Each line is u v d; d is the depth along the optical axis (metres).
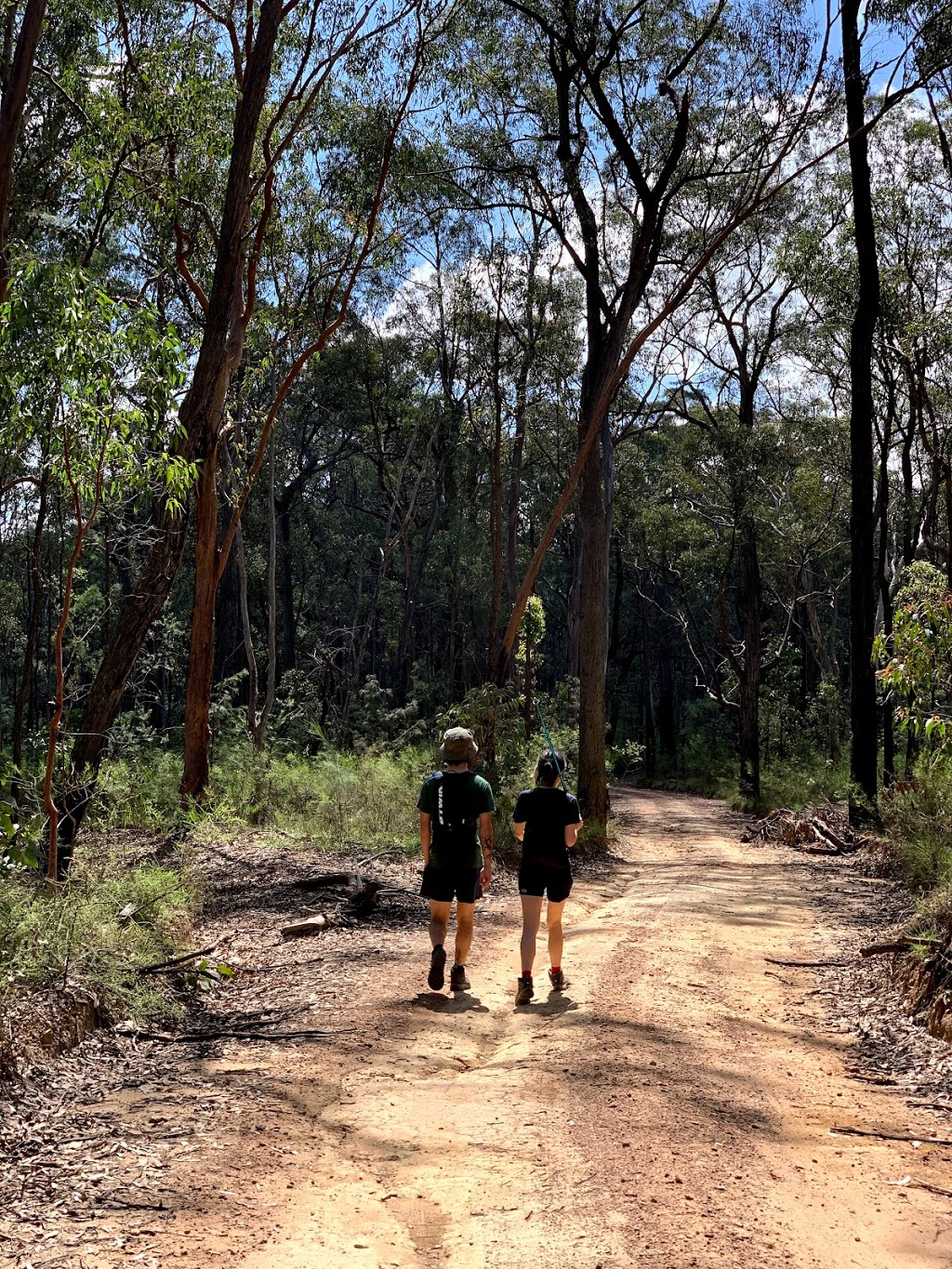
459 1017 6.79
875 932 9.75
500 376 38.91
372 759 20.02
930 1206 4.00
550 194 23.53
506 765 18.72
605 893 13.56
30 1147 4.34
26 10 11.85
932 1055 6.05
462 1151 4.54
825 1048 6.33
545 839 7.47
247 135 13.26
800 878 14.84
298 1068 5.56
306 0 16.50
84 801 9.29
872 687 19.89
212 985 7.37
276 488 48.06
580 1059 5.73
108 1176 4.08
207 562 15.95
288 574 47.59
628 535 49.97
